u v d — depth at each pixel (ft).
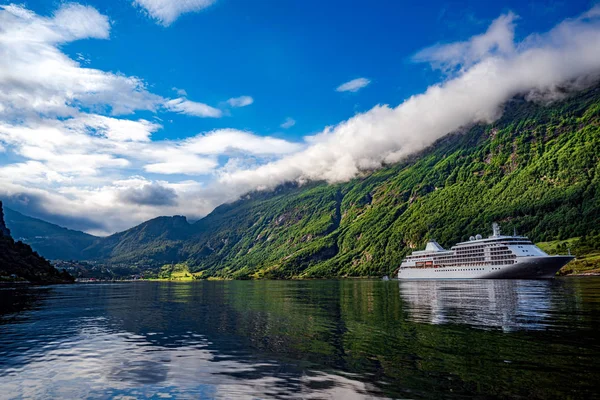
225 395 76.59
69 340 137.59
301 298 325.21
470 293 310.45
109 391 80.94
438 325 150.20
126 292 490.08
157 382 86.12
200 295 400.67
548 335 126.00
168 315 211.41
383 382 81.92
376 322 163.84
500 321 156.46
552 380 81.15
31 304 291.58
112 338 140.67
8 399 77.15
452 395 73.61
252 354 110.52
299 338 132.67
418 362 96.78
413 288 427.33
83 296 395.14
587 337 122.11
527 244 561.43
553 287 359.66
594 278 543.39
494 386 78.07
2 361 106.63
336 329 149.18
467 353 104.27
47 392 81.00
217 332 150.00
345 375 87.61
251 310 230.27
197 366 98.53
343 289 478.59
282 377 87.45
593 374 84.69
